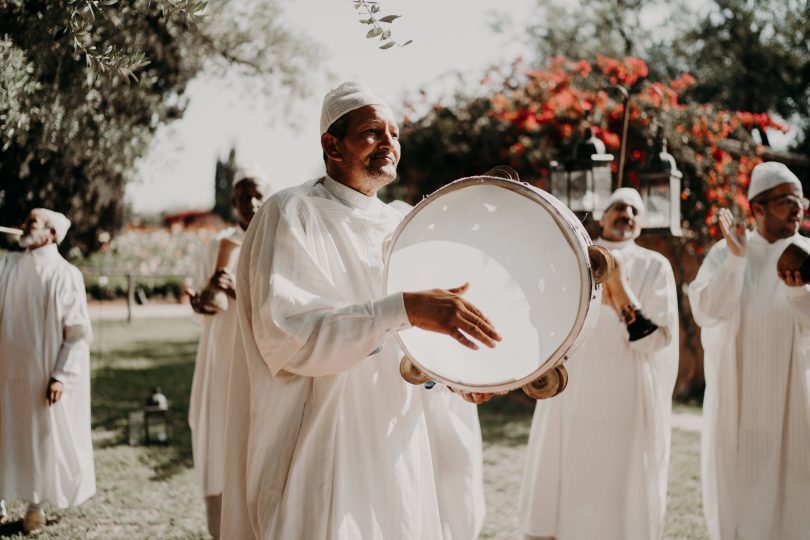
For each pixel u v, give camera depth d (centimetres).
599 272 199
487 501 502
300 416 222
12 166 666
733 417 382
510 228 203
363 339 199
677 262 796
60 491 448
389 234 241
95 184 838
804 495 367
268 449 220
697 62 1463
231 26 655
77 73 432
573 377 372
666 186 443
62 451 450
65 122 446
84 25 324
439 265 210
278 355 208
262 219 228
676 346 383
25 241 452
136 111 637
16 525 459
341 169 237
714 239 729
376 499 221
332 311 206
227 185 4516
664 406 376
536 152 766
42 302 450
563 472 370
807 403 369
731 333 385
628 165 698
